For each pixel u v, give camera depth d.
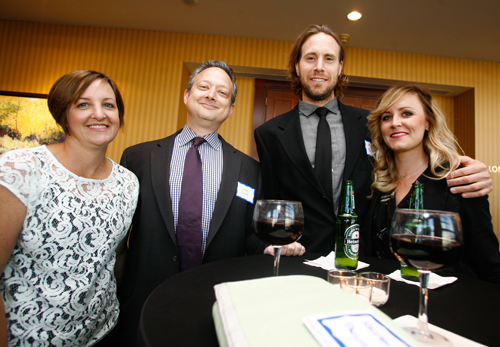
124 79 4.52
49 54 4.54
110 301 1.16
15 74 4.50
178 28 4.45
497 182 4.58
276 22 4.11
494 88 4.75
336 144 1.75
